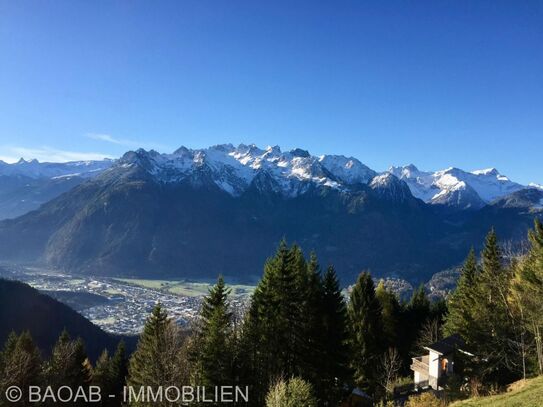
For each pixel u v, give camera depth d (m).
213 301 47.34
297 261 53.06
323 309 47.00
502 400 33.28
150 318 51.22
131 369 51.81
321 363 45.44
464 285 68.69
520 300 49.00
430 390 50.69
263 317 45.62
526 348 48.72
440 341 55.78
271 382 39.78
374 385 56.84
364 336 59.03
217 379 38.72
